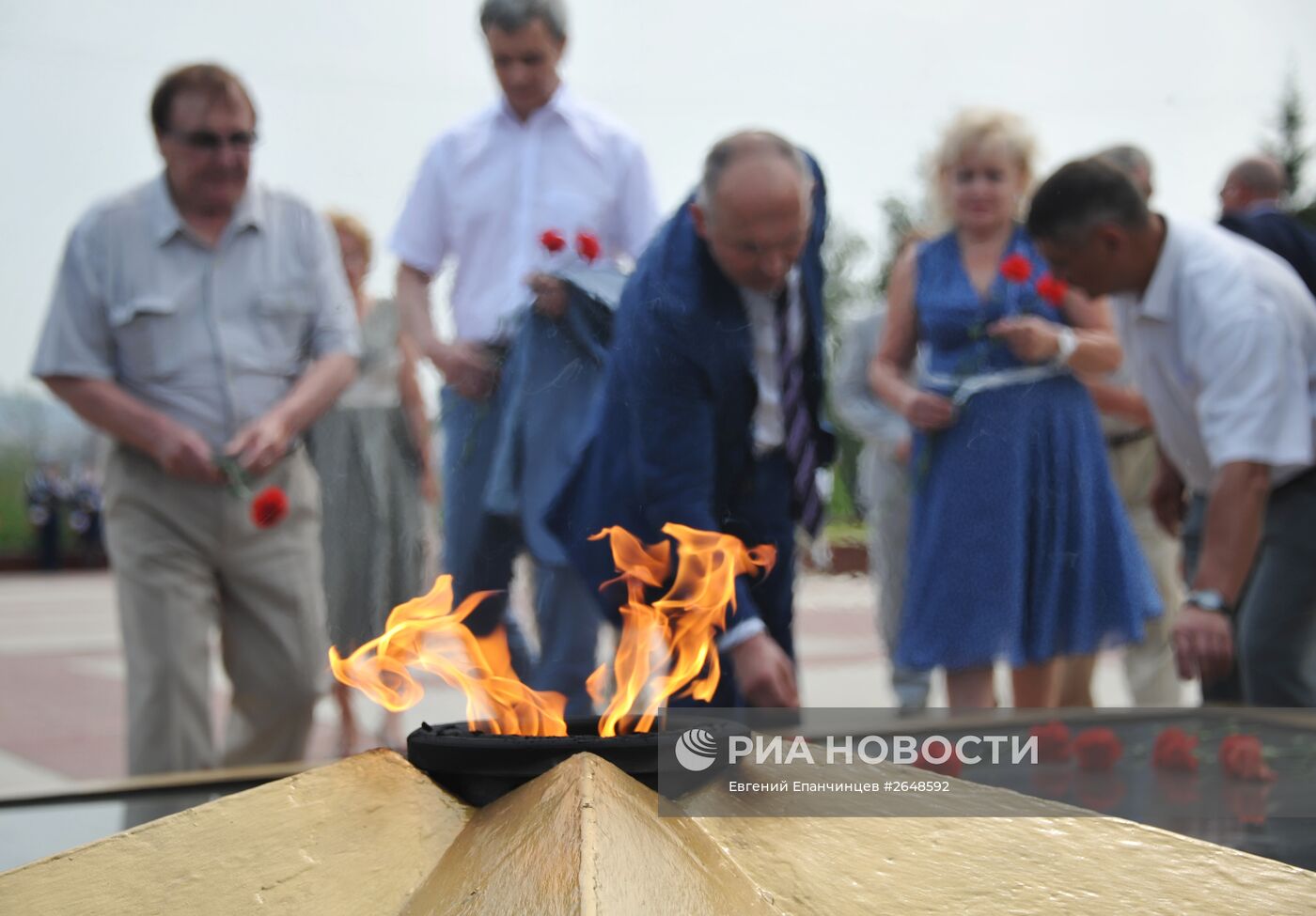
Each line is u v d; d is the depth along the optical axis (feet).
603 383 7.06
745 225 6.20
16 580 58.75
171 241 9.00
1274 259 8.16
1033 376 8.08
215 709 14.76
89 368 8.87
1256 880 2.88
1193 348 7.88
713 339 6.55
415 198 9.85
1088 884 2.85
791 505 7.24
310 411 9.05
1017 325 7.95
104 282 8.89
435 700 11.89
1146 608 8.29
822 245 7.03
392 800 3.03
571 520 7.20
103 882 2.86
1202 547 8.09
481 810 2.99
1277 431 7.63
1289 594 8.46
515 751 3.02
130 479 8.79
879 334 10.81
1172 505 9.70
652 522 6.68
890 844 2.96
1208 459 8.67
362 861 2.85
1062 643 8.08
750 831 2.94
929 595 8.21
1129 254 7.83
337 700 11.20
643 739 3.05
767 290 6.56
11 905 2.81
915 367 9.07
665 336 6.53
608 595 6.97
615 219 9.94
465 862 2.73
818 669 16.40
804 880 2.77
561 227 9.62
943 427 8.18
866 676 15.53
